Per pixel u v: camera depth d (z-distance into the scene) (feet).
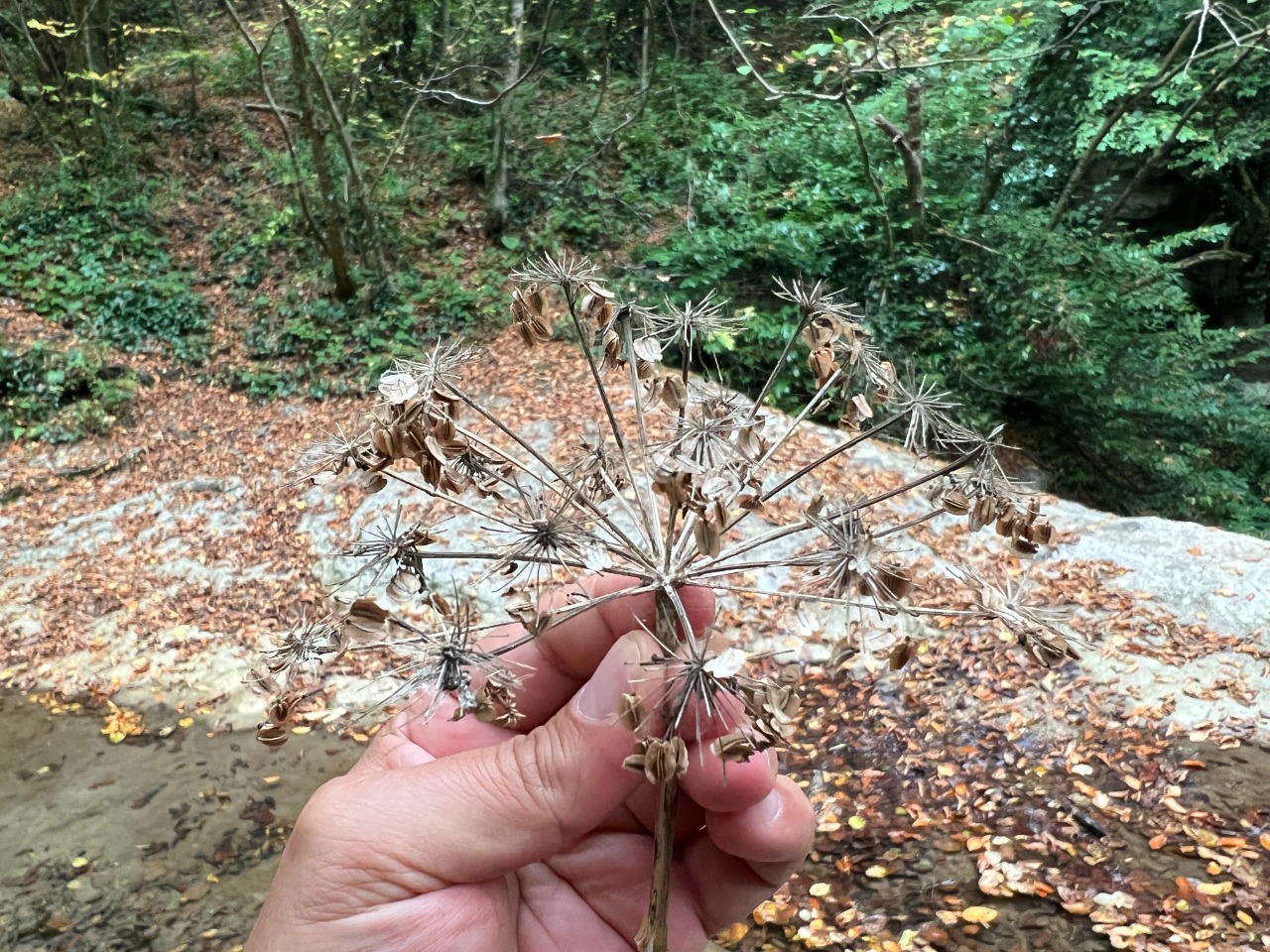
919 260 32.12
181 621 23.61
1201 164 41.42
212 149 45.52
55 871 16.75
